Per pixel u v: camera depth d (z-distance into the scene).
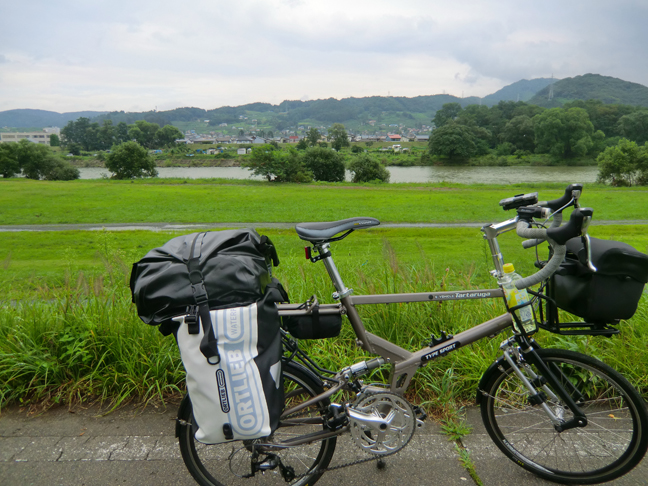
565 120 111.31
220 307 1.58
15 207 28.20
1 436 2.40
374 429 1.93
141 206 29.14
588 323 1.93
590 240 1.88
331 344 2.97
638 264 1.71
